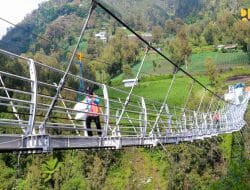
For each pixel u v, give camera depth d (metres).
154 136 15.41
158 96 83.62
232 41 143.62
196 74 105.19
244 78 100.00
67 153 46.44
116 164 47.34
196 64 127.31
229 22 149.00
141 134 14.26
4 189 42.62
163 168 44.69
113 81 87.44
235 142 45.72
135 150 47.84
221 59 132.00
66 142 9.70
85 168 45.81
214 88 90.25
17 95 29.44
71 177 44.72
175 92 86.12
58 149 9.39
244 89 74.31
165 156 44.62
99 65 80.44
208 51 142.12
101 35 148.38
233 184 16.75
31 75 8.12
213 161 42.88
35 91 8.12
